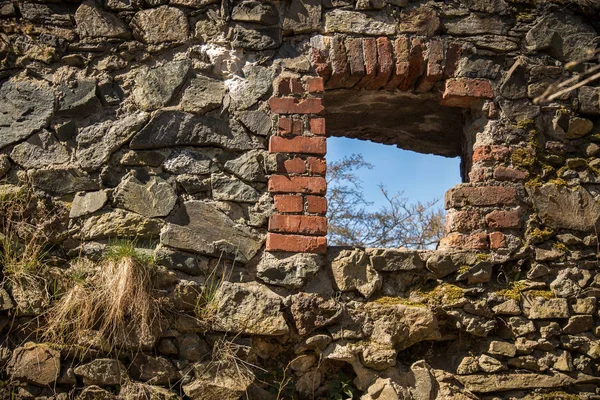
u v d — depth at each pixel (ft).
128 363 11.07
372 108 14.42
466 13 13.09
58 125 11.75
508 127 12.99
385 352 11.56
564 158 13.16
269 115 12.21
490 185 12.73
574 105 13.24
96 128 11.84
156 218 11.67
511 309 12.26
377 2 12.73
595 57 13.42
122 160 11.79
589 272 12.75
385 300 11.95
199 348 11.27
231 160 12.02
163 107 12.01
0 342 10.87
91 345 10.91
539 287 12.53
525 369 12.24
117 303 10.79
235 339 11.38
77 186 11.65
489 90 12.98
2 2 12.00
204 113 12.10
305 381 11.73
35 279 11.08
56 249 11.50
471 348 12.31
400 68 12.59
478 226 12.54
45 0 12.05
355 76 12.66
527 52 13.23
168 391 10.96
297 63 12.42
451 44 12.95
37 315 10.98
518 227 12.64
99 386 10.87
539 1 13.41
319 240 11.86
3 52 11.85
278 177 12.01
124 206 11.66
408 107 14.33
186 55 12.26
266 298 11.50
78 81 11.92
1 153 11.61
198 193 11.91
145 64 12.18
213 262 11.71
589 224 12.88
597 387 12.40
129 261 11.06
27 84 11.82
